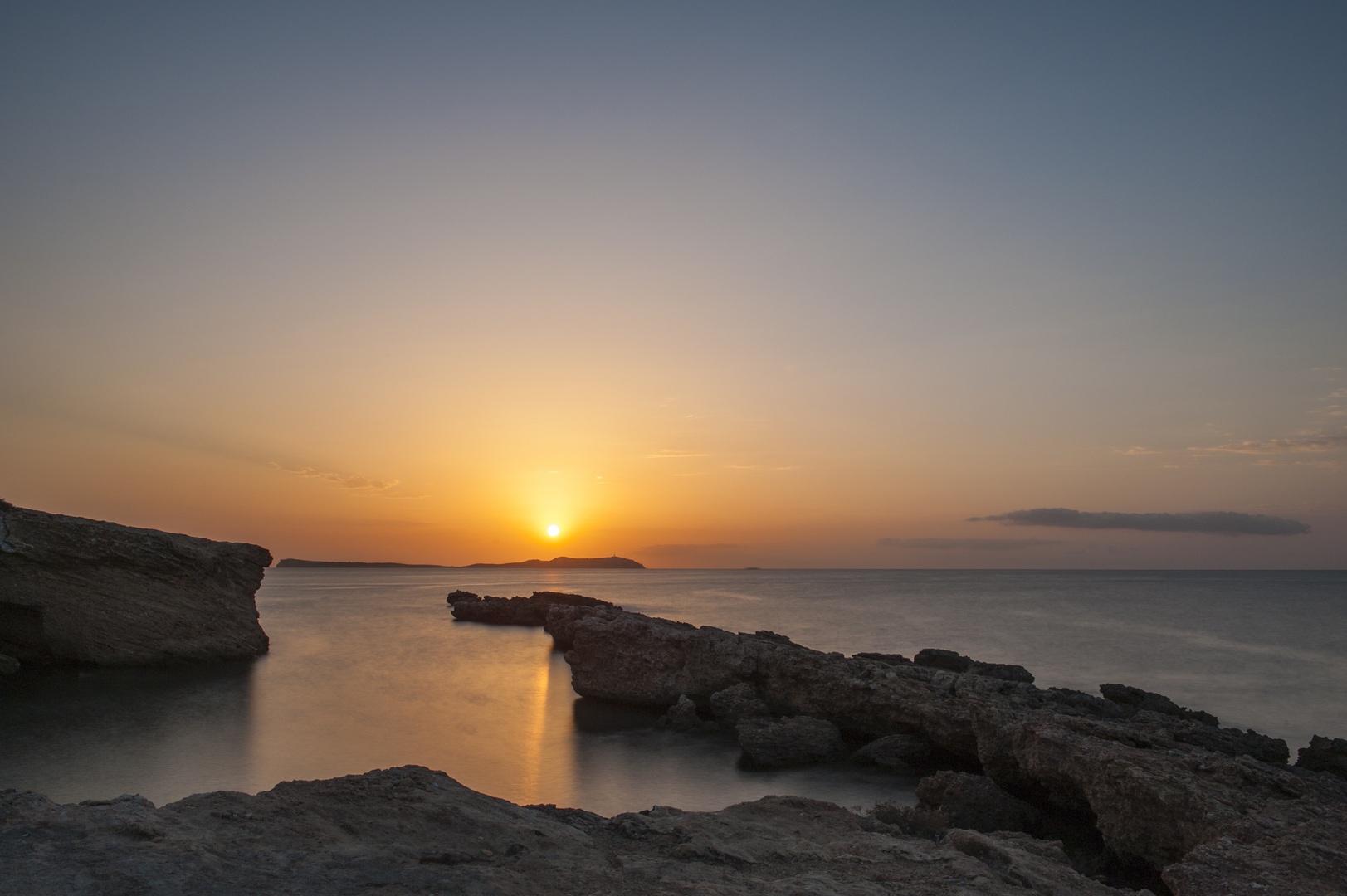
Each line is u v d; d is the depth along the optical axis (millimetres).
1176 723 27984
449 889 9703
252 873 9477
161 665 50219
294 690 42969
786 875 11867
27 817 10109
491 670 54062
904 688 31938
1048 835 21250
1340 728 37562
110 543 49625
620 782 26344
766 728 30859
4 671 44219
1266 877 12461
